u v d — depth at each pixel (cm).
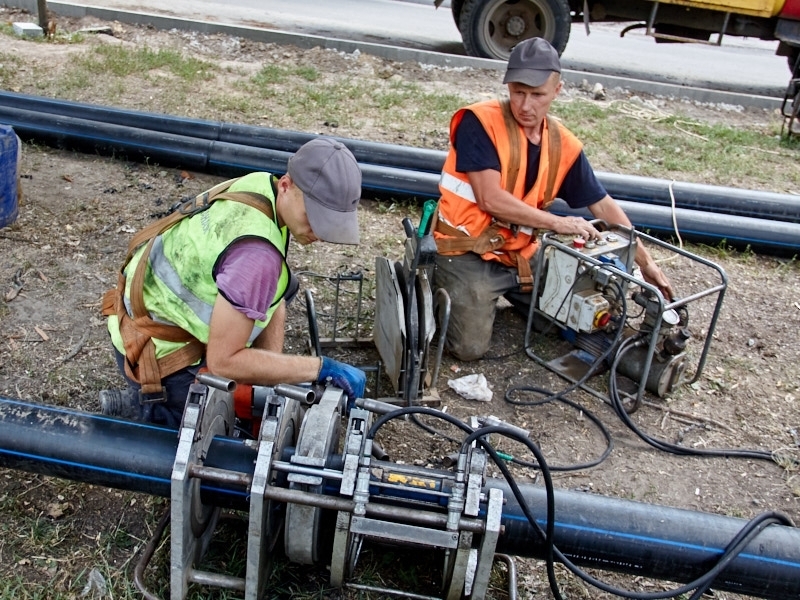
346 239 222
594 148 669
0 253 416
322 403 238
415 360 328
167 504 275
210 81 718
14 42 757
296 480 218
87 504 273
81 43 791
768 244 518
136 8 990
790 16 841
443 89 798
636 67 1066
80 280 405
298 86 730
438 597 251
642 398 359
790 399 381
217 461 233
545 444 335
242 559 257
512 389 365
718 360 406
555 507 238
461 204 363
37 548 255
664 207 525
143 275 241
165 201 495
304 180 220
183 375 256
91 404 322
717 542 234
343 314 403
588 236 357
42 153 536
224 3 1123
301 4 1209
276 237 228
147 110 623
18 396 321
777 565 231
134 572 245
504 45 920
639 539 234
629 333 368
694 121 784
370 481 223
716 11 871
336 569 229
